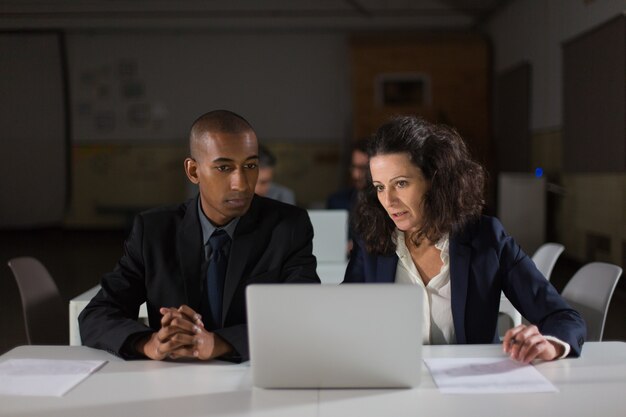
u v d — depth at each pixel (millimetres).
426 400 1436
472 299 1965
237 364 1712
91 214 11758
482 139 11117
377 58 11125
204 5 10875
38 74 11422
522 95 9352
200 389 1524
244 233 1990
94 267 7801
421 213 1951
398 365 1496
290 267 2008
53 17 10961
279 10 11023
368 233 2059
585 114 7117
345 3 10977
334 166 11633
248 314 1483
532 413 1357
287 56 11508
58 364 1711
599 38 6727
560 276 6895
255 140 1845
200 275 1979
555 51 8156
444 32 11289
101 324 1846
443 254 2002
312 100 11570
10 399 1466
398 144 1900
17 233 11461
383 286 1475
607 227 6656
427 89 11133
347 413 1369
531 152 9164
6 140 11570
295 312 1475
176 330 1699
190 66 11500
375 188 2047
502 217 8008
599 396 1451
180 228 2012
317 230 3641
